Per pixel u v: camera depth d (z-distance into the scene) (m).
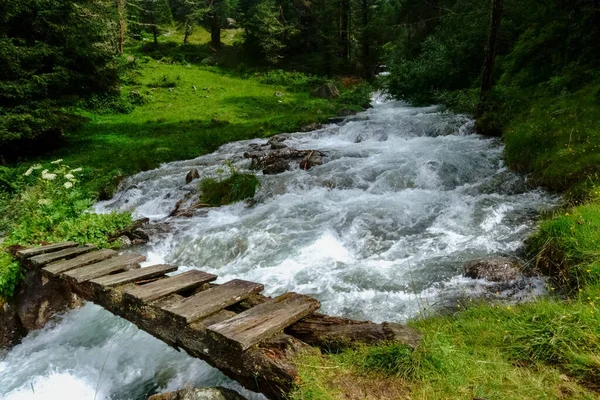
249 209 9.26
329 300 5.14
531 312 3.55
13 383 4.79
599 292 3.64
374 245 6.62
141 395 4.16
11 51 15.12
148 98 26.05
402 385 2.69
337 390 2.66
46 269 5.47
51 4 17.45
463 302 4.62
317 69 34.62
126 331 5.16
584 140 7.87
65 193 8.80
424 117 15.19
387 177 9.25
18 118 14.49
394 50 26.84
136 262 5.46
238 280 4.46
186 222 8.86
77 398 4.36
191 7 42.38
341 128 15.12
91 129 20.14
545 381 2.69
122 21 33.06
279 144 13.91
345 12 33.78
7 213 8.94
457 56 18.52
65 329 5.65
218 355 3.24
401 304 4.84
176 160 14.88
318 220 7.78
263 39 35.56
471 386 2.66
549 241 5.09
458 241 6.27
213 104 25.31
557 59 12.50
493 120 11.91
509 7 17.59
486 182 8.51
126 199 11.56
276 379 2.82
